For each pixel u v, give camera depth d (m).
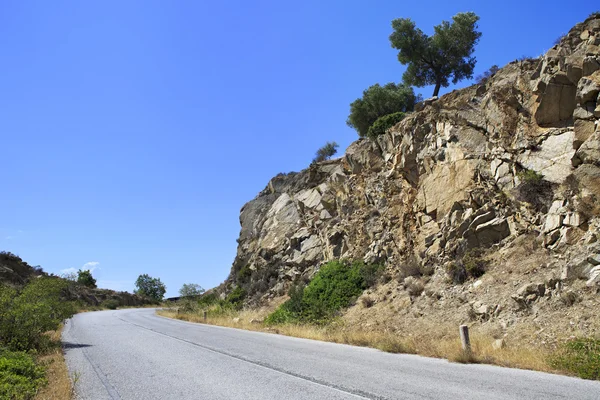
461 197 18.91
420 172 21.97
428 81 36.66
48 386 8.67
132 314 44.91
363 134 38.12
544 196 15.79
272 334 20.42
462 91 22.08
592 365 8.34
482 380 8.23
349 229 26.62
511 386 7.61
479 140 19.48
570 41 17.27
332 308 21.97
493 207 17.50
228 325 27.41
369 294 21.09
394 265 21.59
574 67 16.20
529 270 14.27
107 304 67.94
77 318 36.19
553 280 12.77
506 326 12.80
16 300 15.86
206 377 9.37
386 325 17.09
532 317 12.44
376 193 25.52
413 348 12.87
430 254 19.36
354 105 37.97
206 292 54.72
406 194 22.58
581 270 12.24
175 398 7.53
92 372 10.51
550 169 16.02
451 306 15.74
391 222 22.98
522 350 10.62
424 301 17.16
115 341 17.58
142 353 13.76
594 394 6.88
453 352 11.26
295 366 10.49
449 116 21.38
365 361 11.15
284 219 36.81
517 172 17.11
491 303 14.14
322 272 25.45
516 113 18.47
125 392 8.16
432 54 35.19
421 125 22.69
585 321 10.88
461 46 34.44
